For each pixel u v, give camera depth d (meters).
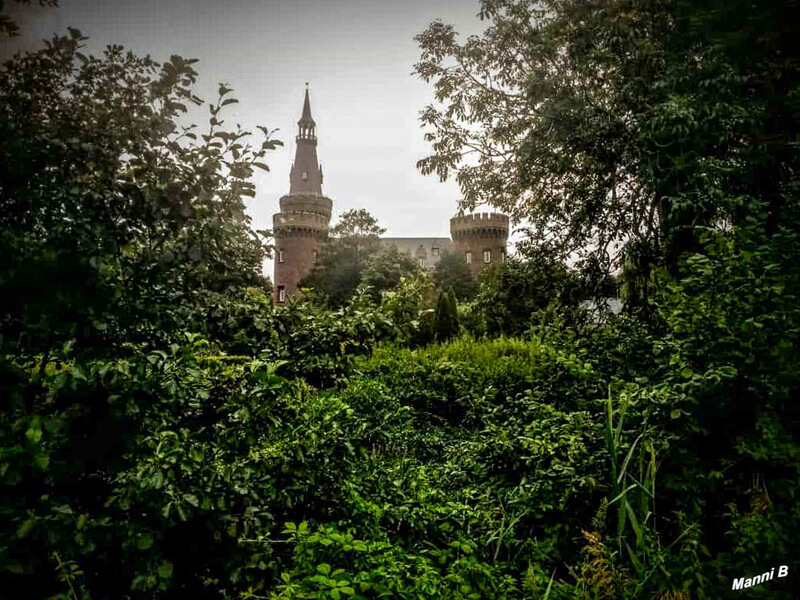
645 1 7.35
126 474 2.31
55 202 2.25
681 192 6.47
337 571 2.41
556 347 6.10
